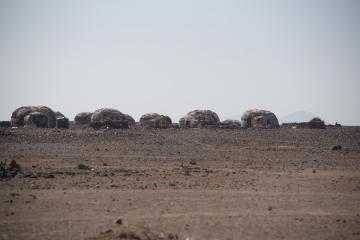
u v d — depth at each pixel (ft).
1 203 254.06
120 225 213.25
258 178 362.74
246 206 262.06
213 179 353.92
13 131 648.79
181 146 595.06
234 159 493.77
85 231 206.69
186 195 288.10
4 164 372.99
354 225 227.40
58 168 391.45
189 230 212.84
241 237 205.26
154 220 227.81
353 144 643.04
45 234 202.28
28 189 295.89
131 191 296.30
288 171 406.00
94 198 272.10
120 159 468.34
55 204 255.09
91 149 536.42
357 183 343.05
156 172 384.68
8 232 204.33
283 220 233.96
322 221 233.55
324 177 371.15
